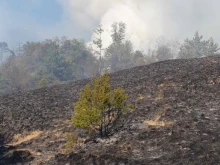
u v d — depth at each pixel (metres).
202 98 17.91
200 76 22.86
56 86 36.22
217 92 18.50
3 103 28.20
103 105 14.50
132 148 12.84
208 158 10.42
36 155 14.25
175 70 28.23
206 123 13.95
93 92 14.86
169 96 19.53
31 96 30.77
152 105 18.53
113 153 12.57
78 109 14.52
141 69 34.53
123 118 17.09
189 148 11.59
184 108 16.72
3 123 20.89
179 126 14.13
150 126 15.16
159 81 24.11
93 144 14.13
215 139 11.92
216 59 30.78
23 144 16.03
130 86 25.20
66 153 13.74
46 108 24.05
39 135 17.45
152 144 12.73
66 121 19.38
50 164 12.74
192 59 34.81
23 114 22.70
